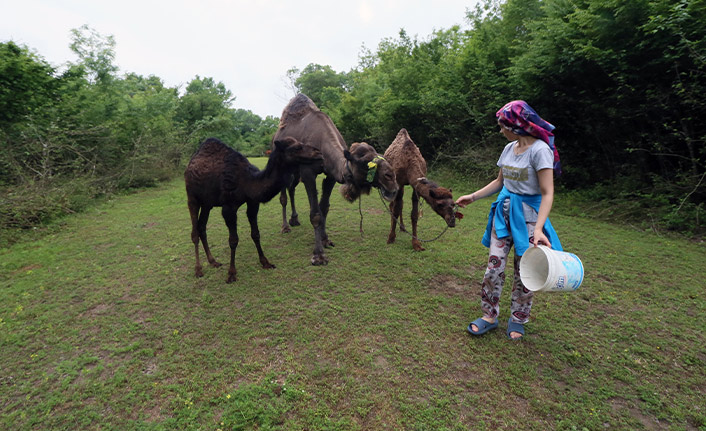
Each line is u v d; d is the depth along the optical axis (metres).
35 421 2.13
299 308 3.36
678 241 4.87
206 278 4.07
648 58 5.75
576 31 6.34
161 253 4.93
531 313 3.20
